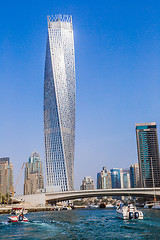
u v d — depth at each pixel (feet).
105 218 311.06
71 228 219.61
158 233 184.44
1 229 219.41
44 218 330.13
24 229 217.36
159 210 465.06
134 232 190.29
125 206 277.64
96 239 167.02
